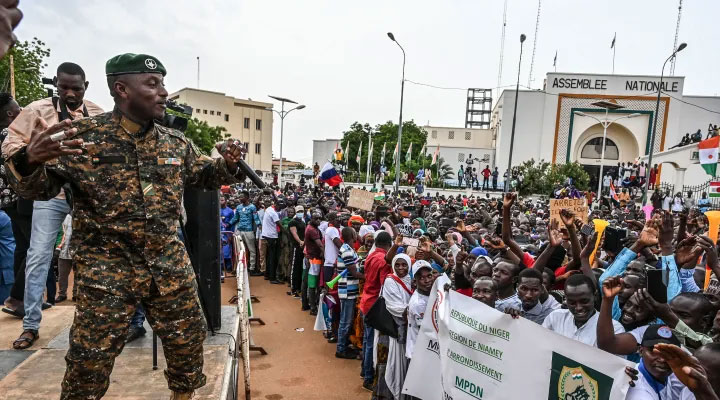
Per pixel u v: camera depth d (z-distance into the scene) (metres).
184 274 2.34
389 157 56.03
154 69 2.21
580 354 3.09
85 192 2.13
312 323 8.81
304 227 10.73
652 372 2.81
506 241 5.40
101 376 2.20
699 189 30.98
